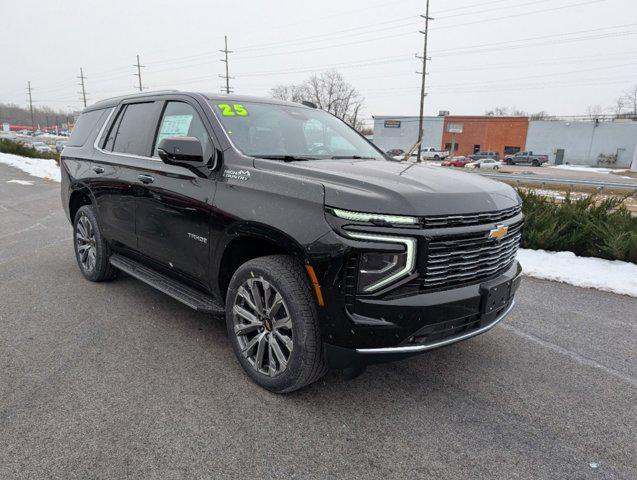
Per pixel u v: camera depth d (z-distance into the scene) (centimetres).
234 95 377
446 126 6544
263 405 271
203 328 375
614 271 549
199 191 314
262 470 219
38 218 859
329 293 240
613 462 233
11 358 318
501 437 250
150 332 364
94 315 396
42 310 405
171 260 356
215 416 259
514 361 339
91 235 469
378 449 237
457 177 295
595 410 279
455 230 248
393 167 310
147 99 410
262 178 280
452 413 271
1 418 251
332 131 402
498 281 278
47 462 219
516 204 303
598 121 5962
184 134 352
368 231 233
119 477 211
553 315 430
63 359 318
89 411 260
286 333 272
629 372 327
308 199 252
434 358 340
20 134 11381
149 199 363
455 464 228
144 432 243
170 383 291
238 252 311
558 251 638
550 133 6197
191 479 212
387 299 238
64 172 502
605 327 404
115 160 412
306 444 238
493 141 6406
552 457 235
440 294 248
